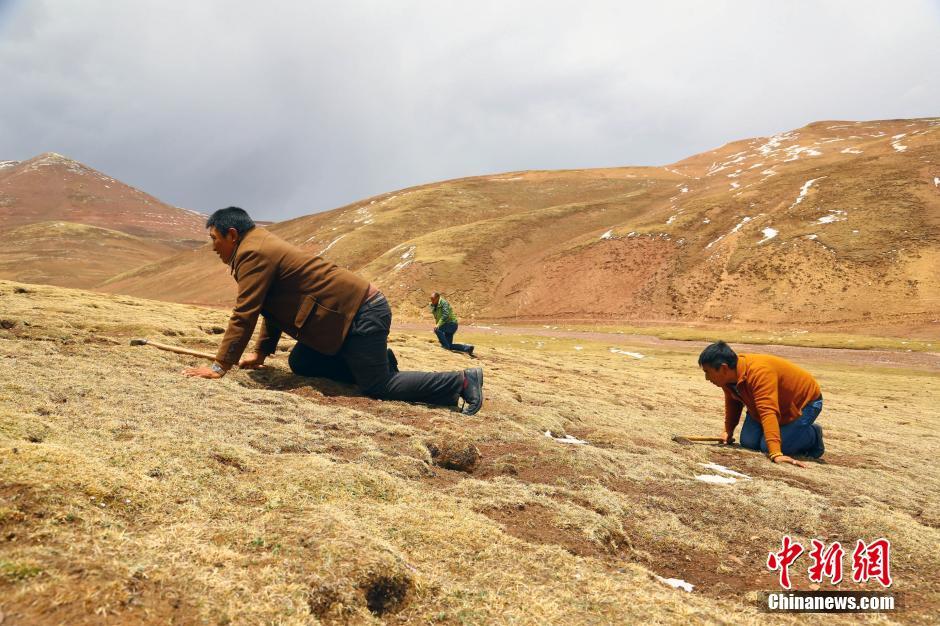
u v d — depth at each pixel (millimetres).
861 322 54344
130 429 4082
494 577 2934
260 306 6461
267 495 3379
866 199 73500
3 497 2439
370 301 6703
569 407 9344
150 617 1938
